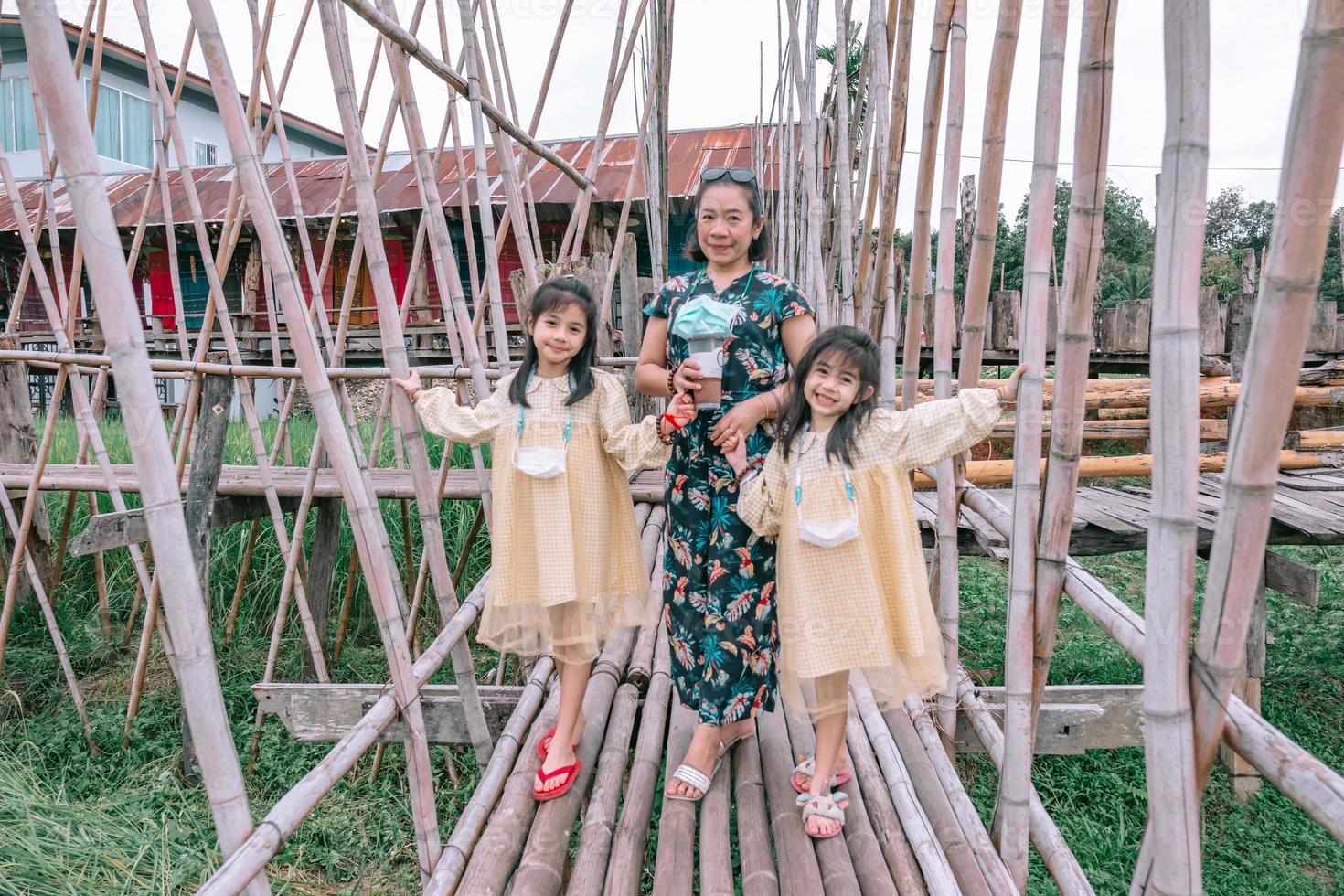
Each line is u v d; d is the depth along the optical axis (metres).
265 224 1.60
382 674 4.35
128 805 3.13
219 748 1.29
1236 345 5.75
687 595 1.96
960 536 3.82
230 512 4.17
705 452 1.92
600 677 2.58
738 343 1.87
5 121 11.48
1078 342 1.46
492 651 4.56
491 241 2.76
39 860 2.35
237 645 4.68
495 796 2.06
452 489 4.12
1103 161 1.37
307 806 1.50
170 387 10.93
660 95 4.71
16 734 3.80
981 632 4.70
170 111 3.61
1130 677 4.21
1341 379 5.47
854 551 1.77
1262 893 2.93
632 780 2.09
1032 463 1.59
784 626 1.85
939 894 1.65
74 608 5.04
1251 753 1.05
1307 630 4.88
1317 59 0.83
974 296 1.97
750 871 1.77
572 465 1.98
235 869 1.29
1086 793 3.41
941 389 2.23
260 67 3.67
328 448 1.75
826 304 3.17
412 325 9.59
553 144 11.70
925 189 2.18
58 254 4.41
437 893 1.72
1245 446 0.97
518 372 2.05
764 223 1.95
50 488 4.02
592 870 1.77
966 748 2.58
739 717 1.92
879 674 1.80
